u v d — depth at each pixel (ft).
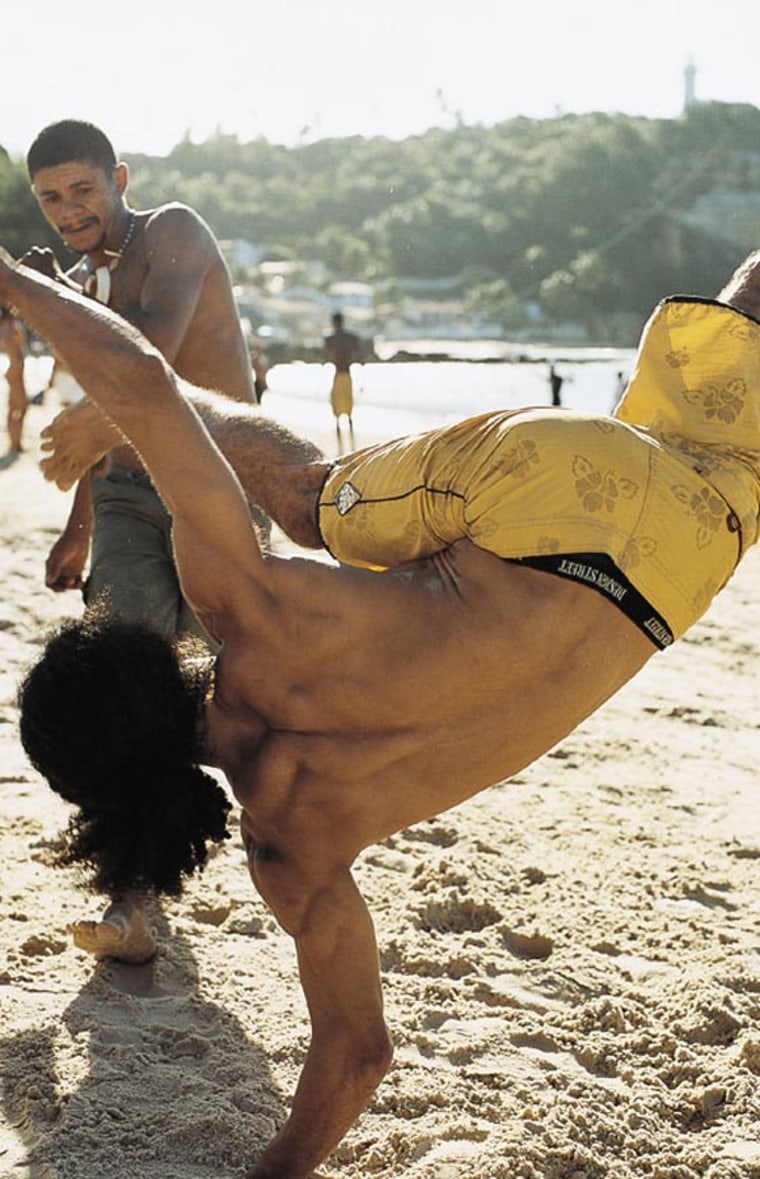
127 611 13.93
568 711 9.26
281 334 292.20
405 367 232.94
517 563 9.16
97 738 8.74
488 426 9.68
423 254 593.42
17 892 14.83
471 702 9.05
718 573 9.77
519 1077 12.12
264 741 9.12
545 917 15.39
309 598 9.00
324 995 9.43
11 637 26.14
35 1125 10.84
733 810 19.29
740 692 25.98
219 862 16.30
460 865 16.35
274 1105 11.39
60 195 14.76
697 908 15.93
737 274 11.73
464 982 13.80
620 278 474.90
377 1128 11.23
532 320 452.35
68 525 15.70
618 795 19.76
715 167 545.44
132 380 8.74
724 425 10.37
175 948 14.12
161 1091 11.38
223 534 8.83
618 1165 11.08
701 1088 12.14
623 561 9.23
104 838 9.03
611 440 9.55
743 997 13.70
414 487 9.71
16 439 57.82
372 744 9.02
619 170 558.97
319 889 9.22
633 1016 13.34
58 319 8.94
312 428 90.17
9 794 17.76
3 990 12.87
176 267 14.79
